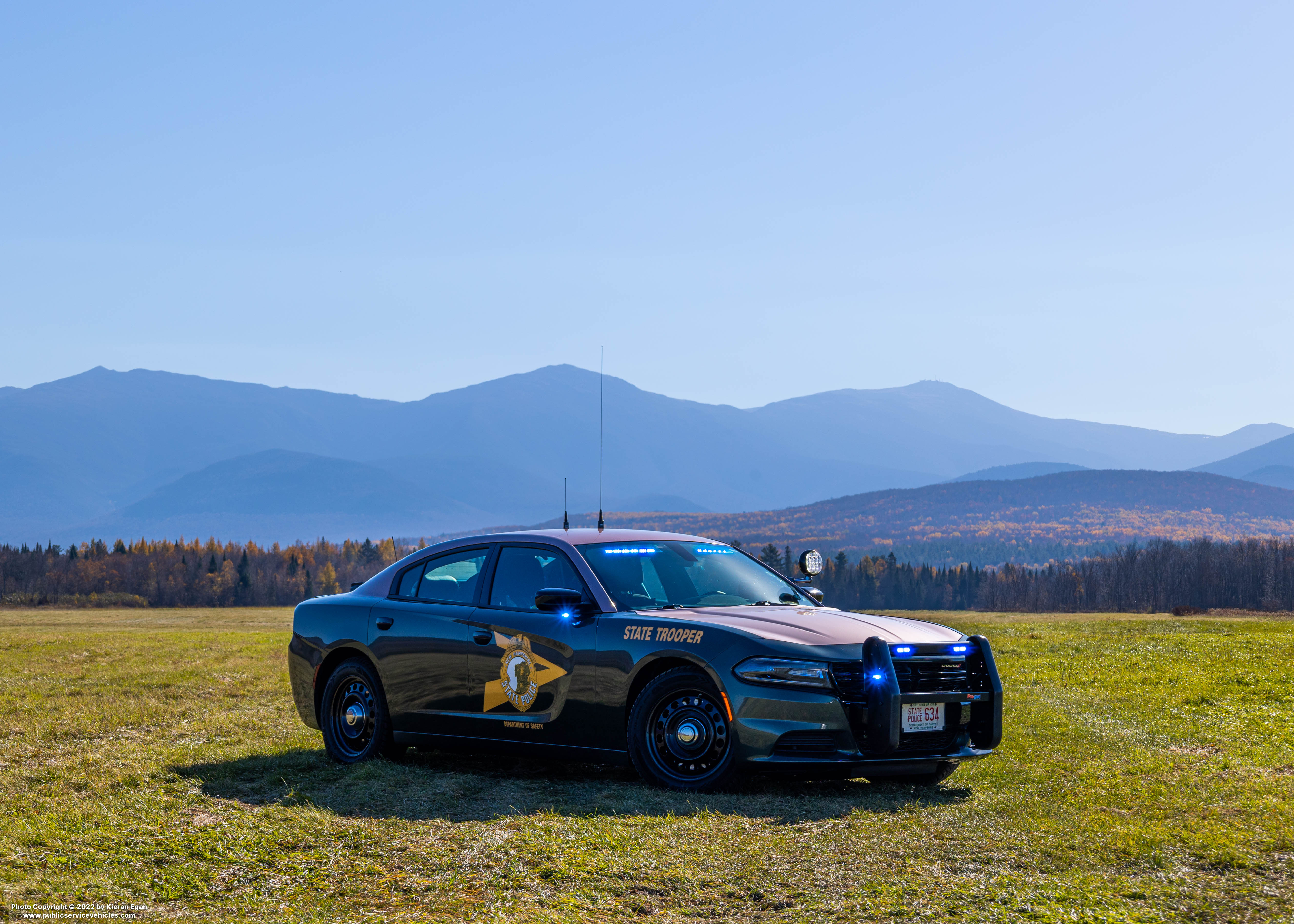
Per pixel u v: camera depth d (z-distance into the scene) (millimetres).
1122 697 11156
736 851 5172
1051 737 8742
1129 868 4875
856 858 5047
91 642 25812
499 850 5234
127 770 7531
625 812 6055
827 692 6281
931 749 6562
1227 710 9969
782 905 4438
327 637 8477
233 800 6598
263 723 10430
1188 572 193125
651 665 6816
